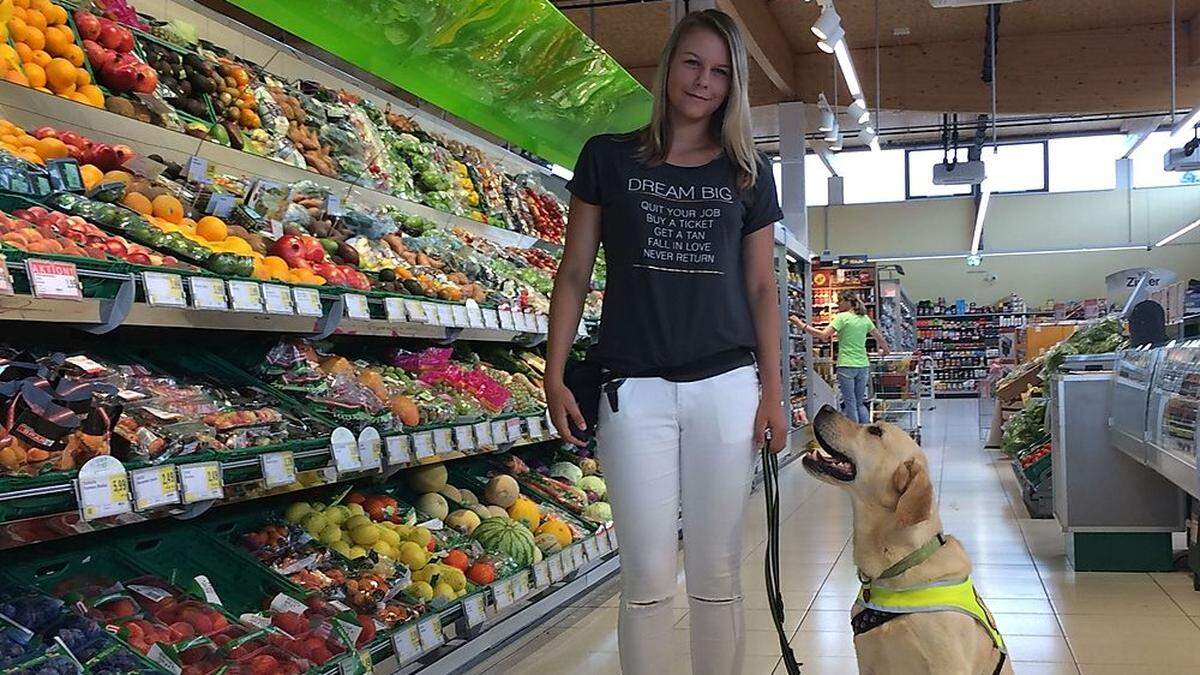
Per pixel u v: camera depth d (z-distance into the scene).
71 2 2.99
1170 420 4.04
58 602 2.12
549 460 5.27
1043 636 4.01
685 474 2.39
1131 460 5.10
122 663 2.04
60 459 1.96
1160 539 5.10
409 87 4.93
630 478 2.35
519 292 4.56
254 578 2.79
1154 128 17.31
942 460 10.50
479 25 4.83
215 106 3.47
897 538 2.56
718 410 2.35
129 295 2.27
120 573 2.56
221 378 2.91
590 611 4.44
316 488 3.56
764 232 2.48
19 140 2.53
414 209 4.59
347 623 2.73
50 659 1.89
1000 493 7.91
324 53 4.64
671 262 2.35
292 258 3.06
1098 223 25.53
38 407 1.96
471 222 5.04
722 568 2.42
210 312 2.61
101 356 2.58
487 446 3.71
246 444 2.48
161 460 2.16
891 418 12.98
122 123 2.98
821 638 4.01
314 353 3.15
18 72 2.64
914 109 13.45
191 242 2.62
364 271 3.50
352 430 2.92
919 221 26.39
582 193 2.43
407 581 3.20
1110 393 5.14
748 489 2.42
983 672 2.55
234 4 3.81
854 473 2.65
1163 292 7.00
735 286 2.39
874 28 12.73
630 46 12.42
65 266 2.09
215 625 2.41
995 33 11.89
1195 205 25.06
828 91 13.53
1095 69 12.76
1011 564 5.35
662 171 2.38
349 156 4.15
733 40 2.36
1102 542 5.14
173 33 3.46
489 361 4.80
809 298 13.15
